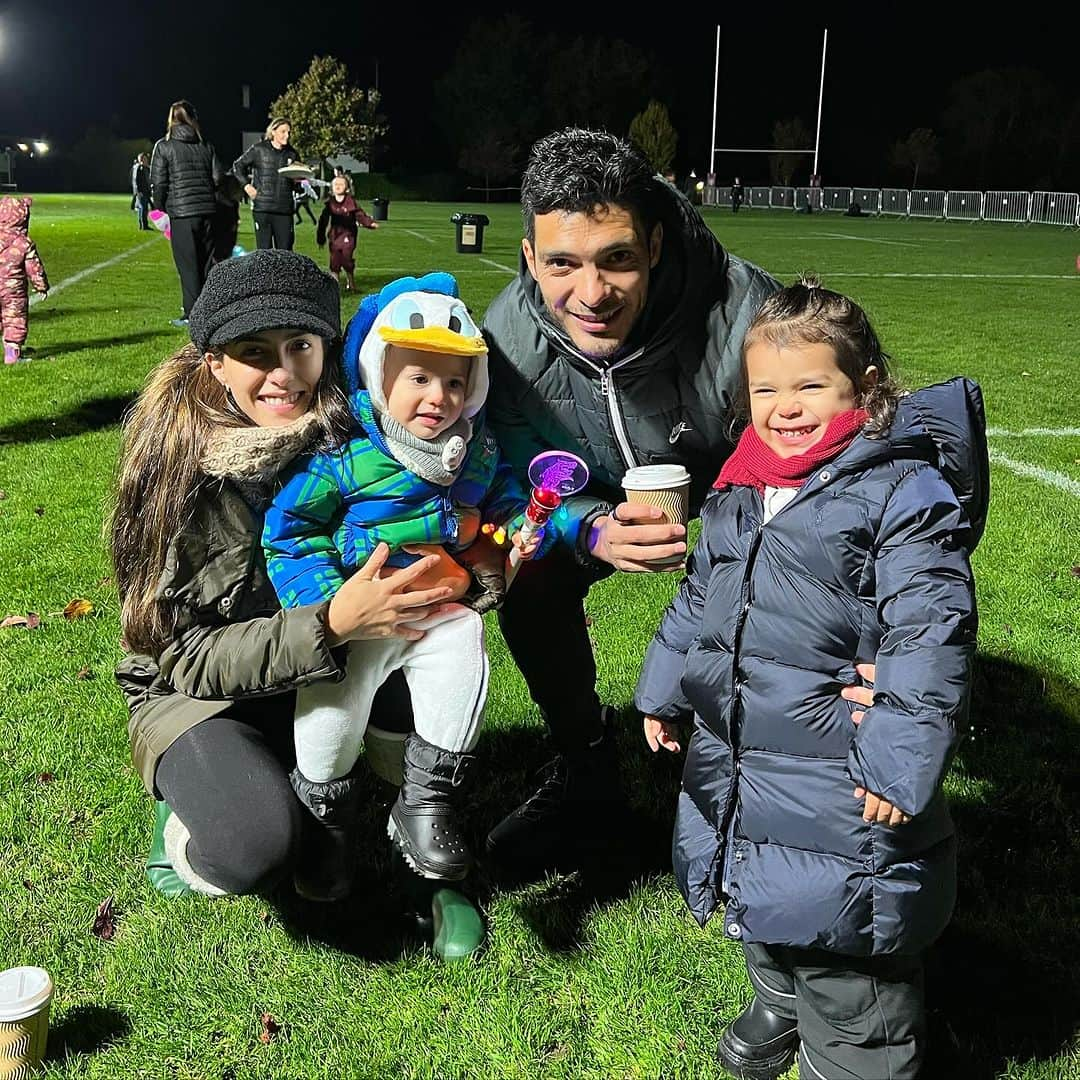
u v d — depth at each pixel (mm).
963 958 2508
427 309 2074
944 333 12289
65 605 4441
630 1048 2234
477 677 2236
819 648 2021
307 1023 2305
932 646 1853
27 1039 2121
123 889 2695
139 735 2369
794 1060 2215
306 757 2256
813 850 2004
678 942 2533
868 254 25359
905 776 1818
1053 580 4812
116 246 23234
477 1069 2193
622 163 2146
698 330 2490
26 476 6215
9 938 2520
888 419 1990
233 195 11516
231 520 2176
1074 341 11781
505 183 68750
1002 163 61750
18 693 3686
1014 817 3053
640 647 4129
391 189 65688
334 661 2109
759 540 2086
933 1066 2191
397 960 2482
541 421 2584
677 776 3279
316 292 2088
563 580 2711
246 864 2199
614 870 2824
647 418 2553
